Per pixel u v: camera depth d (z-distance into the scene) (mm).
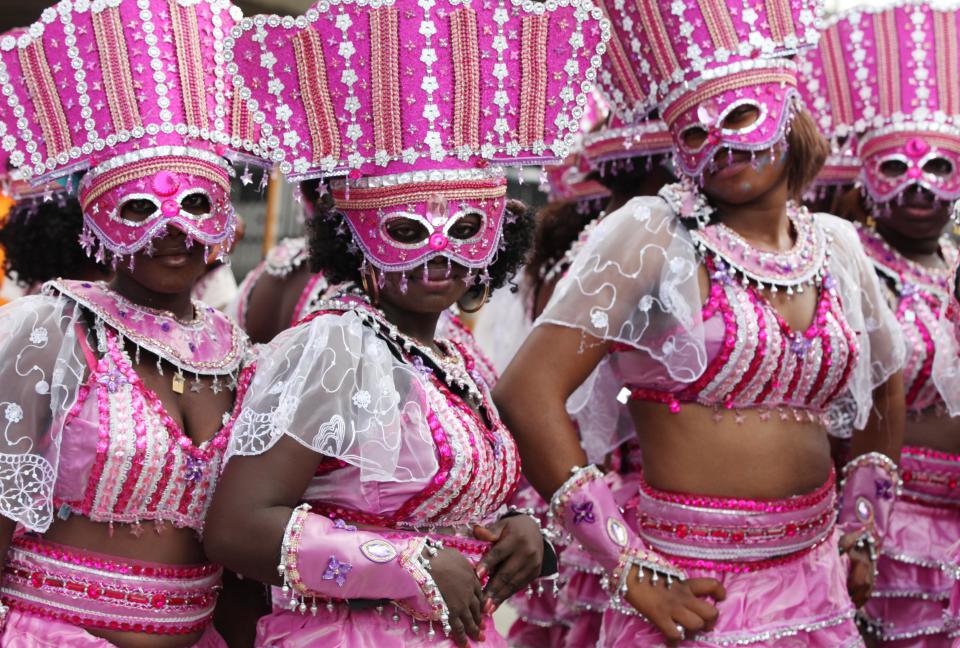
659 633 2770
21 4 5602
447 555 2215
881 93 3588
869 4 3607
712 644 2689
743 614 2727
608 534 2688
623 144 3518
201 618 2398
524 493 3971
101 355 2293
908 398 3594
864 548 3225
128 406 2254
